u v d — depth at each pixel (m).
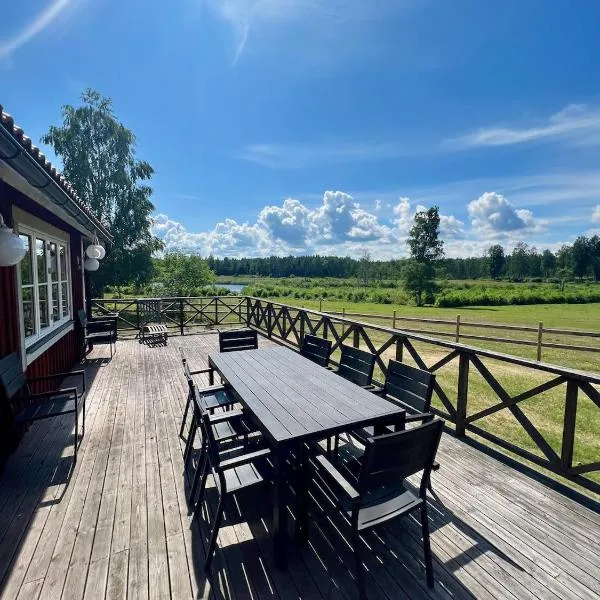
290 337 7.33
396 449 1.42
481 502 2.08
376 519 1.46
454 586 1.51
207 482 2.20
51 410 2.50
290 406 1.98
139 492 2.11
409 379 2.35
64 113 12.27
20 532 1.78
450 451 2.72
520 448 2.53
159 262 14.83
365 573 1.58
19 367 2.74
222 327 8.96
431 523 1.90
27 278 3.45
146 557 1.63
